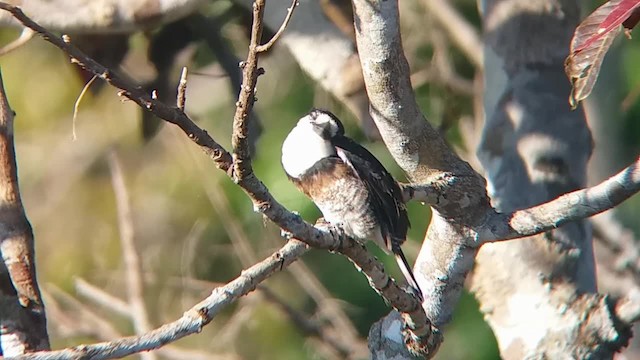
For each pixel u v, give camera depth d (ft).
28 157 55.57
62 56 54.85
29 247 28.02
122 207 47.14
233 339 50.55
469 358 53.62
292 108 52.85
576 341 32.81
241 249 49.65
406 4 53.52
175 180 54.29
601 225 43.91
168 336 22.82
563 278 33.71
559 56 36.17
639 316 32.19
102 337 46.01
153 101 20.65
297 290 53.78
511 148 35.88
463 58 58.03
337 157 30.81
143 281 47.34
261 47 20.06
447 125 49.78
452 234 27.71
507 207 35.58
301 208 49.34
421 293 28.30
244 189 22.13
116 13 37.17
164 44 42.52
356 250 24.54
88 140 55.16
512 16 36.70
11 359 21.61
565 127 35.70
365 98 38.27
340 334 48.73
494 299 34.47
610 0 21.09
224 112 53.52
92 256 55.01
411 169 26.73
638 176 24.95
